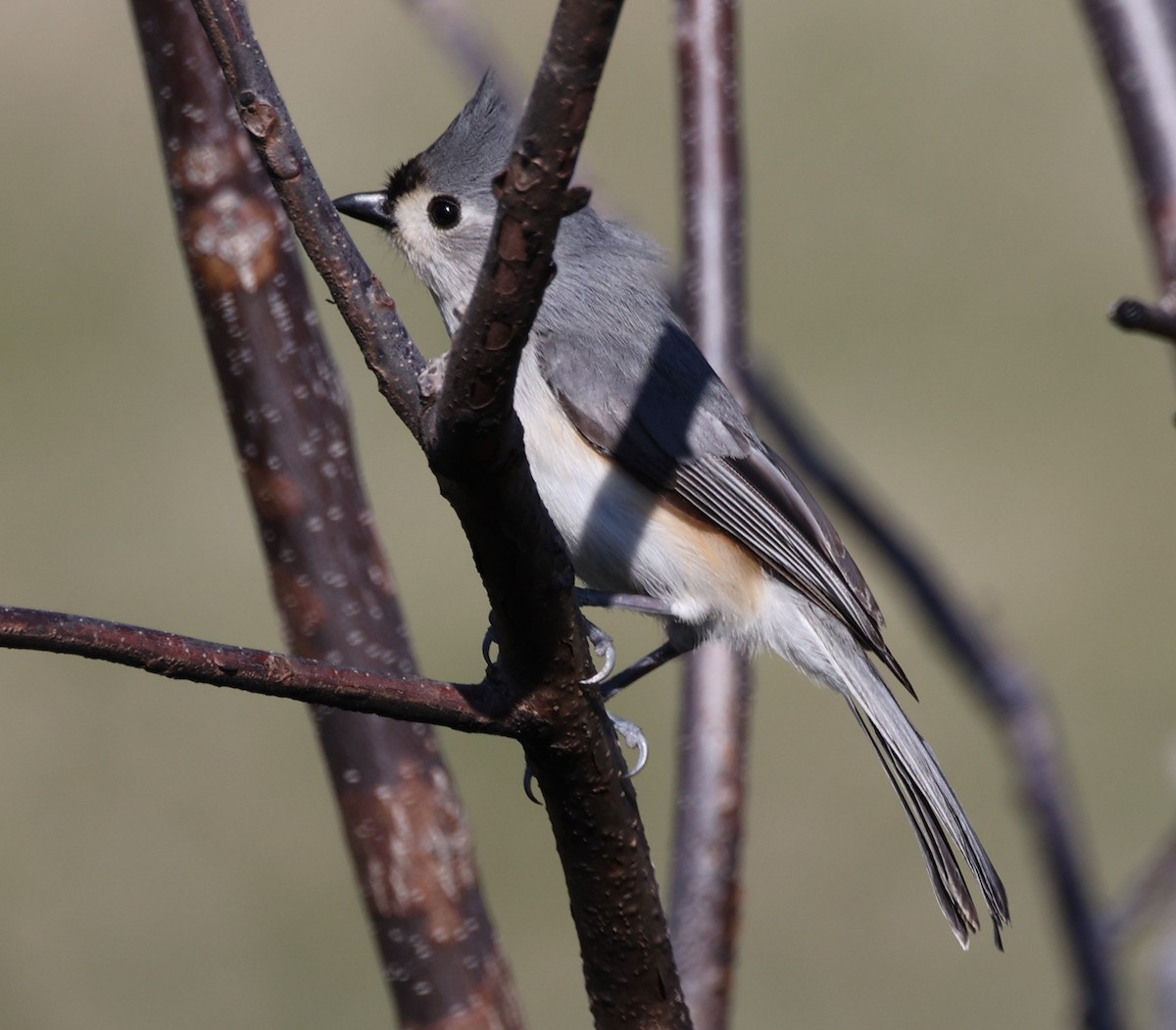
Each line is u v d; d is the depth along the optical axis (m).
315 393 6.25
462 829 6.11
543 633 5.04
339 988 13.83
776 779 15.53
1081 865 6.23
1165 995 5.54
